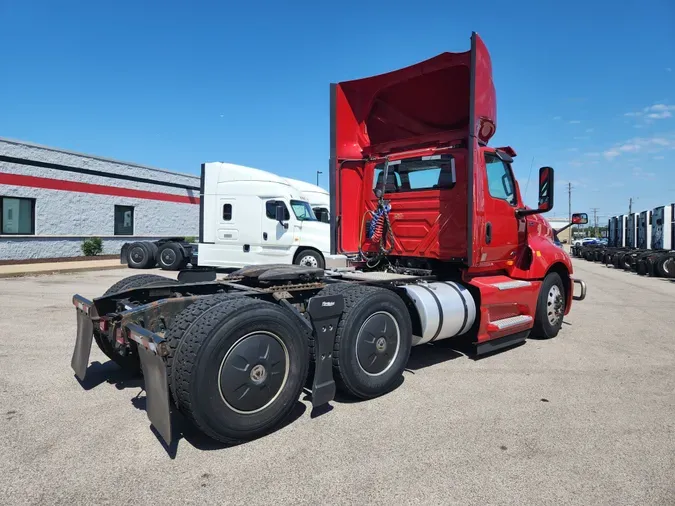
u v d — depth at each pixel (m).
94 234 19.91
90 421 3.76
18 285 11.40
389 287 5.00
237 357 3.34
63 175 18.50
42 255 17.81
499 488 2.88
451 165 5.70
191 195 25.56
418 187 6.06
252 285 4.95
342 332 4.07
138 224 22.16
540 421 3.90
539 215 7.24
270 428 3.57
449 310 5.07
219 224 14.05
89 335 4.36
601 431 3.71
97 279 12.95
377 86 6.34
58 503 2.65
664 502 2.75
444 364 5.55
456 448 3.40
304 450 3.35
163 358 3.16
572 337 7.05
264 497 2.75
